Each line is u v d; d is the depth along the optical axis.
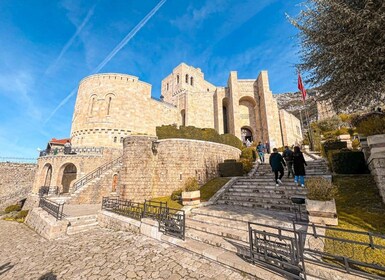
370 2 4.25
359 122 7.96
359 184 6.54
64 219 9.67
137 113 28.28
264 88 28.75
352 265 3.41
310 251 3.56
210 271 4.39
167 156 14.05
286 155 9.98
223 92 31.72
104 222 9.98
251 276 4.00
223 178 13.88
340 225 4.72
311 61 6.16
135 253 5.90
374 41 4.59
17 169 32.81
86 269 5.32
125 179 13.13
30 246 8.48
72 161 21.42
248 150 19.03
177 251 5.62
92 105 27.75
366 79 4.93
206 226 6.61
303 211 6.82
